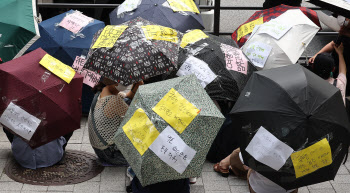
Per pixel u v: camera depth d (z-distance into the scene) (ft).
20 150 18.53
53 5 25.91
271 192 15.03
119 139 14.32
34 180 18.12
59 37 21.35
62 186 17.92
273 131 13.73
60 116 16.42
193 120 13.56
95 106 18.24
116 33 17.56
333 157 14.07
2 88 16.17
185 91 14.15
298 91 14.01
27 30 18.43
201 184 18.62
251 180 15.42
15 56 18.53
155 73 16.89
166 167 13.64
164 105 13.83
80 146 20.58
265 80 14.56
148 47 17.16
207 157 19.95
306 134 13.53
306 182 14.06
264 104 14.07
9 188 17.60
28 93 16.06
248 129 14.15
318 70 19.07
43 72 16.47
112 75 16.79
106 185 18.19
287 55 19.43
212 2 30.48
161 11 22.08
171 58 17.12
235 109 14.62
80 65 21.20
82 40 21.39
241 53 18.94
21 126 16.15
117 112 17.90
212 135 13.83
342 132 14.05
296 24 20.22
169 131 13.51
